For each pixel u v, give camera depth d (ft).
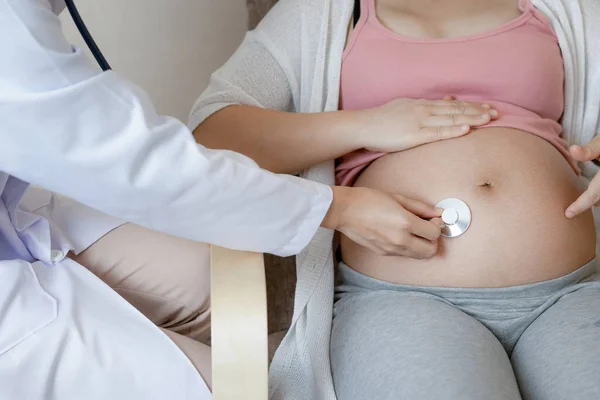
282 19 4.26
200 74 5.33
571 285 3.50
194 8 5.13
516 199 3.54
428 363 2.95
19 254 3.10
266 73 4.21
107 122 2.40
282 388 3.52
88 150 2.40
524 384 3.21
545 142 3.86
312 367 3.43
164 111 5.13
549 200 3.57
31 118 2.27
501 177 3.60
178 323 3.67
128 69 4.79
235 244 2.89
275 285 4.76
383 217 3.19
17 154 2.37
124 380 2.71
